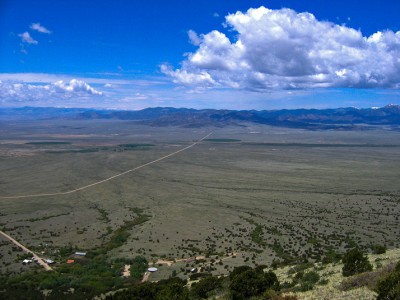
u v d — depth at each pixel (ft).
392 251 164.04
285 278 130.41
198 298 127.24
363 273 96.84
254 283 105.91
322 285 100.22
